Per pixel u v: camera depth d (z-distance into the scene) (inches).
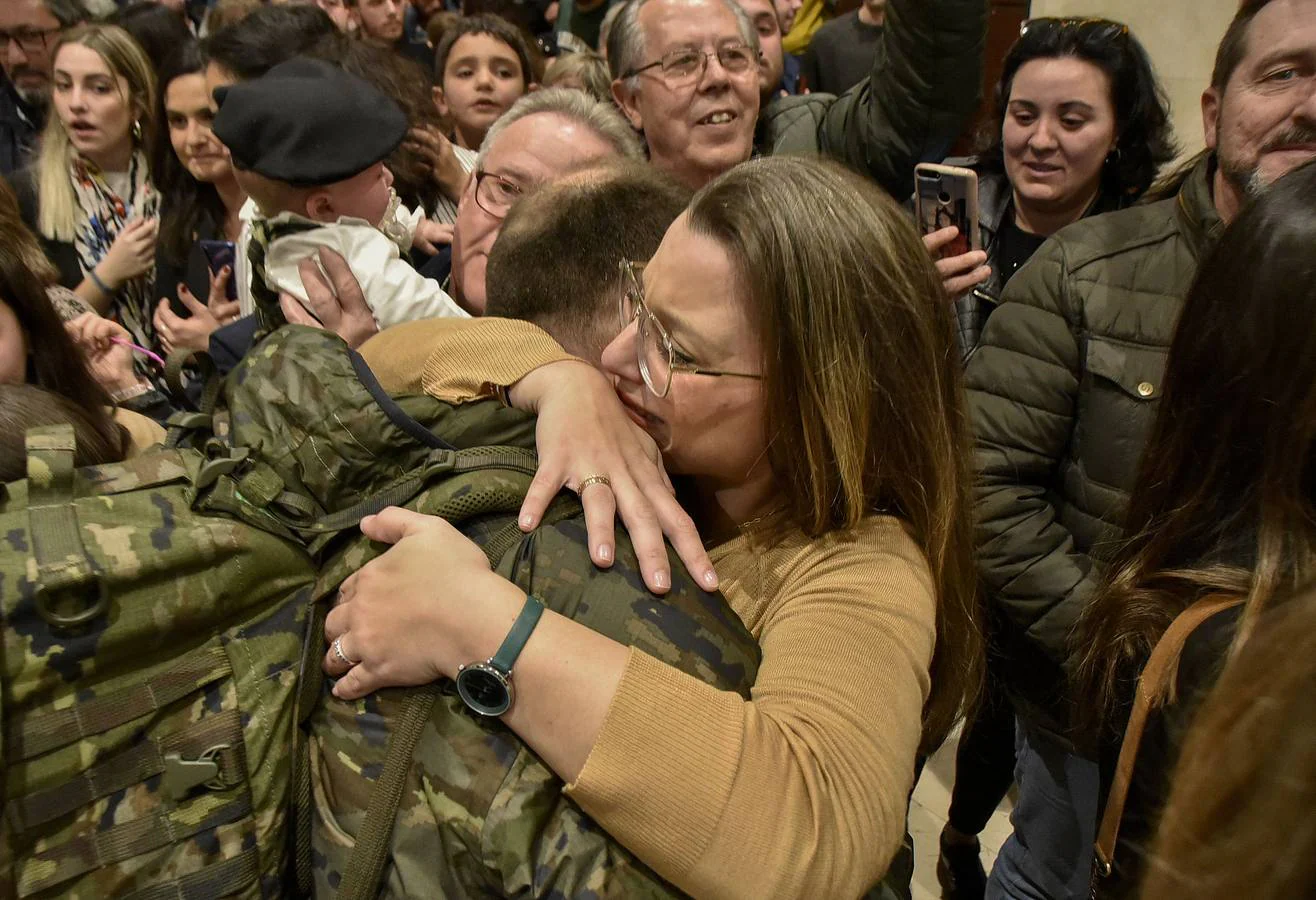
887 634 27.3
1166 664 28.3
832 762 24.3
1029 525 51.0
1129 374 48.0
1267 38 44.5
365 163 47.1
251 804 25.2
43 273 38.6
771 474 32.5
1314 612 14.9
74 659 23.3
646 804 22.9
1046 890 55.0
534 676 23.8
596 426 29.4
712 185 30.5
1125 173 68.4
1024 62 66.7
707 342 29.5
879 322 28.8
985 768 64.7
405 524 26.7
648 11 66.2
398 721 25.4
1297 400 28.4
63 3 108.1
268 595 26.5
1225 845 14.7
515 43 100.1
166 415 61.1
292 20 70.2
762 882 22.8
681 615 26.2
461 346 32.8
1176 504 33.3
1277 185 30.7
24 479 25.6
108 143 92.0
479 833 23.7
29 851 23.1
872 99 64.2
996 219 72.4
